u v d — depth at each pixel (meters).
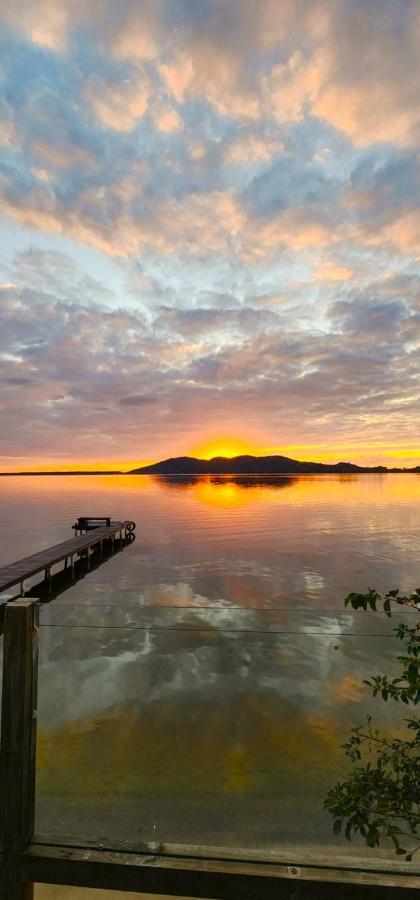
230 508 47.84
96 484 124.25
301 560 20.22
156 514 42.31
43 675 8.18
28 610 2.38
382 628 10.50
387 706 7.11
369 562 19.61
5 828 2.25
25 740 2.31
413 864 2.09
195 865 2.13
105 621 11.13
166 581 16.70
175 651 9.27
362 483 119.56
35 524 34.69
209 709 7.04
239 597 14.18
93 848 2.23
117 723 6.64
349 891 2.03
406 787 2.84
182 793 5.15
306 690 7.64
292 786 5.25
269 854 2.15
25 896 2.24
